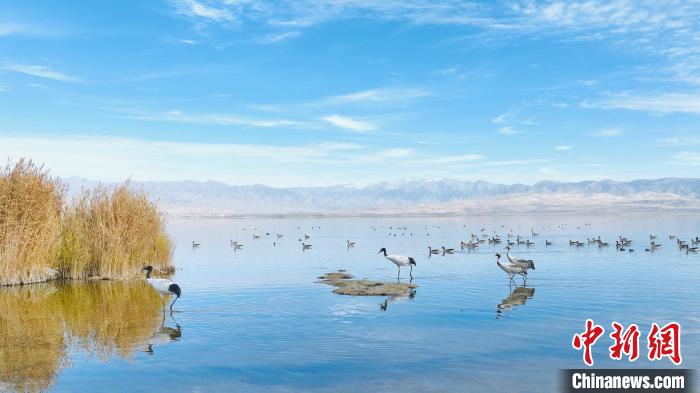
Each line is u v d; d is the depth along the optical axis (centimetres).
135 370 1689
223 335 2144
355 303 2848
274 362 1775
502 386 1554
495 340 2056
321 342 2033
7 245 3519
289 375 1645
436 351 1903
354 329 2242
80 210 4050
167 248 4541
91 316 2523
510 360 1800
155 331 2214
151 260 4316
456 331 2198
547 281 3650
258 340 2062
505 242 8206
